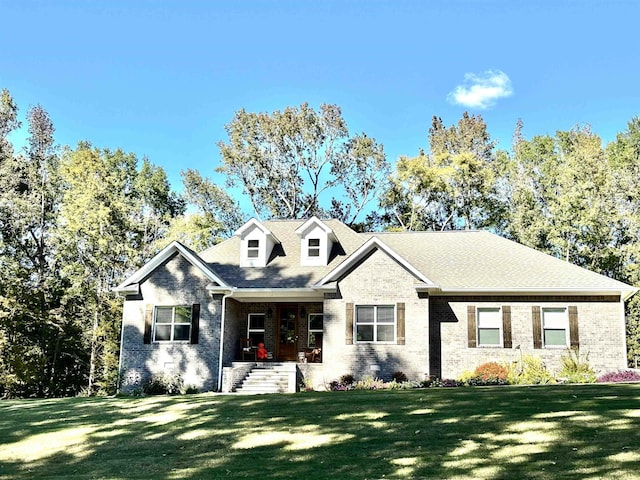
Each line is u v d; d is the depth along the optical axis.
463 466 10.28
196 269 26.80
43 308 36.66
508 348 25.78
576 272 26.70
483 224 48.38
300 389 25.17
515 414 13.99
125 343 26.55
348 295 25.77
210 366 25.77
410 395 17.89
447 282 26.56
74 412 18.08
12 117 45.75
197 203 50.88
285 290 26.39
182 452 12.61
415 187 48.34
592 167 42.91
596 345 25.33
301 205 50.34
